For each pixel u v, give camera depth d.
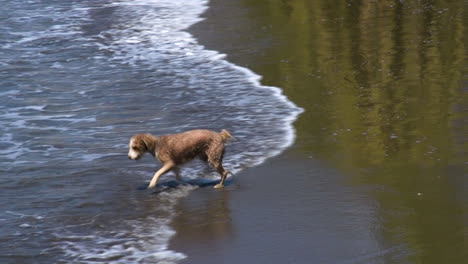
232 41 61.94
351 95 44.84
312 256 24.94
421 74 48.41
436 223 26.80
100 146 37.78
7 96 47.91
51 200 31.09
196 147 31.81
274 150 36.03
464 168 31.89
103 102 46.03
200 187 32.22
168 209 29.88
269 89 47.53
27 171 34.50
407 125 38.34
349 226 27.08
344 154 34.78
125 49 61.28
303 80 49.12
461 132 36.53
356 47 57.22
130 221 28.83
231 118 41.75
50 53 60.66
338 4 74.44
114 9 79.62
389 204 28.80
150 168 34.62
